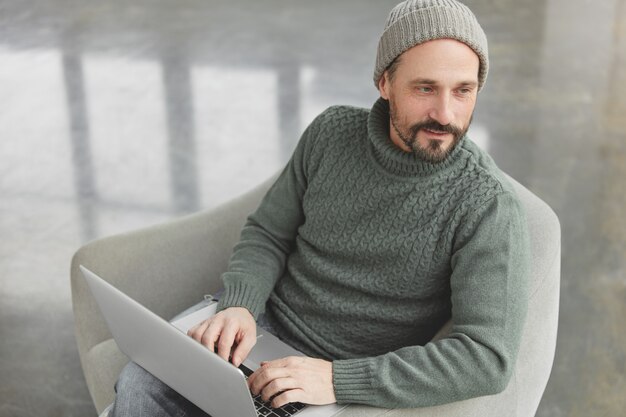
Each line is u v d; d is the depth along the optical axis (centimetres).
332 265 167
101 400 178
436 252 154
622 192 318
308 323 171
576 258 282
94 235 296
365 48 452
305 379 143
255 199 203
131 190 324
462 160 153
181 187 327
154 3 522
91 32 477
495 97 393
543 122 370
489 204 148
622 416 222
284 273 183
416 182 155
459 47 143
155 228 193
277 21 491
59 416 225
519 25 477
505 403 155
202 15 500
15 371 241
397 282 159
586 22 478
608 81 407
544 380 165
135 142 359
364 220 162
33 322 258
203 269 195
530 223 164
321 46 455
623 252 284
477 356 141
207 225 197
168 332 137
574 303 262
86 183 329
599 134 359
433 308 161
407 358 145
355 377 144
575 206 309
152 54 448
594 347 246
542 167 335
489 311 143
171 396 158
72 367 242
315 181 169
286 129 369
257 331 169
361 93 401
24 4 519
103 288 150
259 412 145
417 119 148
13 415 226
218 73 424
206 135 364
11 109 389
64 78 421
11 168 340
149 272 190
